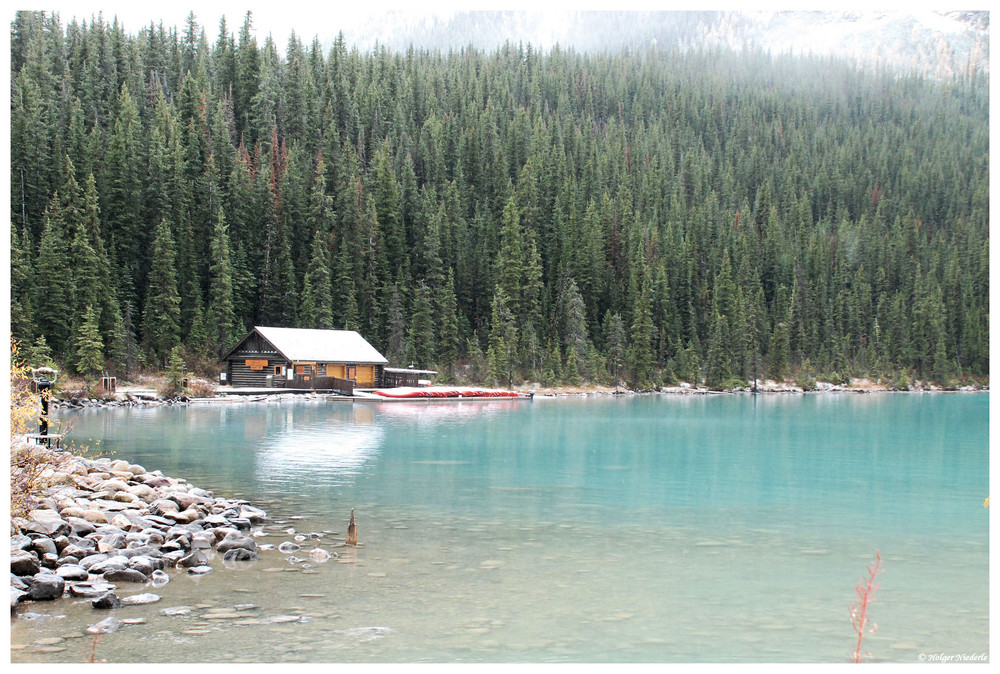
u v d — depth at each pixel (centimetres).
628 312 10438
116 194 7794
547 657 933
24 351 5603
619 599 1152
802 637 1017
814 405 6838
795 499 1998
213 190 8500
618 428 4103
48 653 898
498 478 2266
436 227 9806
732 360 10575
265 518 1638
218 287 7612
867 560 1401
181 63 12812
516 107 17188
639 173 15525
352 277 8975
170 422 3894
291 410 4988
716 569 1323
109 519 1445
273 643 950
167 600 1096
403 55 19488
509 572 1276
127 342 6550
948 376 10844
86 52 11538
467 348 9256
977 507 1909
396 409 5366
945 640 1018
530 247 9806
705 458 2823
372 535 1514
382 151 10925
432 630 1009
